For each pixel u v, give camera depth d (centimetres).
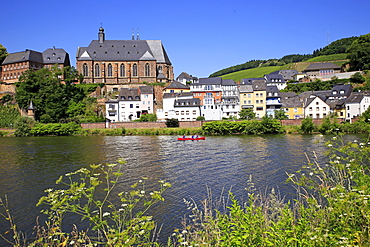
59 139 8988
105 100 13925
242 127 9488
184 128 10175
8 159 5259
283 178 3575
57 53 15988
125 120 13012
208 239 1275
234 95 12825
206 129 9638
